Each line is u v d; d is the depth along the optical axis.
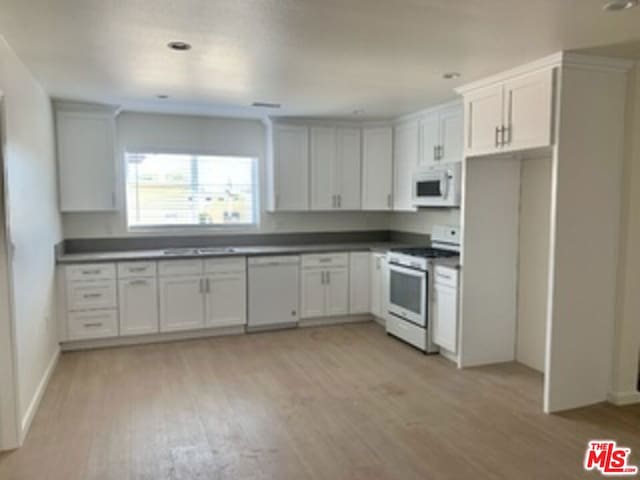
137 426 3.09
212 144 5.60
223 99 4.53
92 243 5.20
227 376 3.98
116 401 3.47
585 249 3.34
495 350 4.32
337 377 3.96
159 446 2.84
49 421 3.16
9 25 2.58
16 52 3.03
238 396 3.57
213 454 2.75
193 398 3.53
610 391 3.49
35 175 3.61
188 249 5.45
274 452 2.77
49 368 3.94
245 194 5.83
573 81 3.18
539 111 3.29
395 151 5.65
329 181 5.76
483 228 4.18
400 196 5.57
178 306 4.94
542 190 4.06
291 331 5.33
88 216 5.18
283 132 5.55
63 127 4.68
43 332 3.75
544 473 2.57
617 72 3.29
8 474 2.55
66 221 5.08
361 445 2.86
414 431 3.04
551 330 3.30
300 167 5.64
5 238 2.76
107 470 2.58
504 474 2.56
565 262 3.29
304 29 2.68
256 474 2.54
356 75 3.65
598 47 2.98
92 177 4.81
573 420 3.21
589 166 3.29
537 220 4.12
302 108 4.99
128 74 3.62
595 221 3.34
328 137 5.71
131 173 5.35
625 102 3.33
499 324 4.32
